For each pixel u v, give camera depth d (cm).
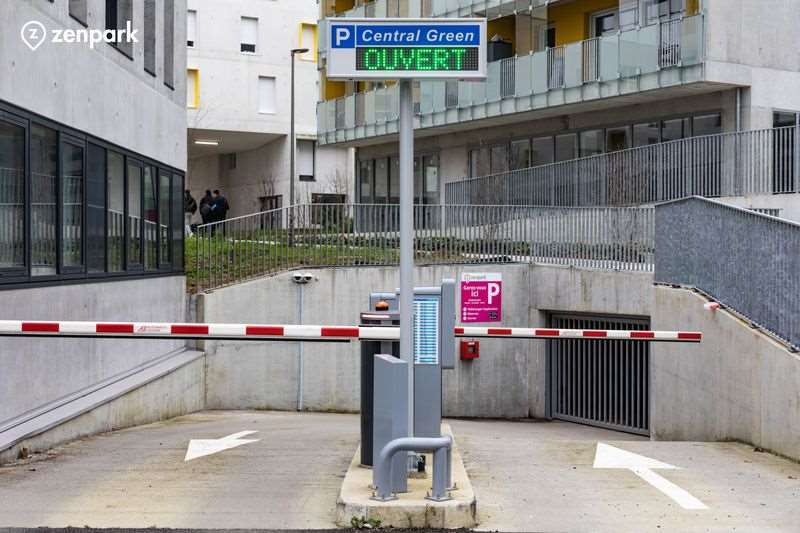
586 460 1068
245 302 1923
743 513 791
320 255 1986
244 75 5038
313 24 5200
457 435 1386
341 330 841
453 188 3122
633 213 1800
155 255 1688
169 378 1623
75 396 1271
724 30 2411
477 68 731
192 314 1888
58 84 1200
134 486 876
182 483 891
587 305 1906
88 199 1324
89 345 1341
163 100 1736
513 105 2931
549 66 2806
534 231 2070
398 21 729
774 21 2498
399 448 718
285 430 1414
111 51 1427
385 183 3800
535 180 2736
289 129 5125
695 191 2322
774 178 2170
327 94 3903
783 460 1074
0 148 1033
